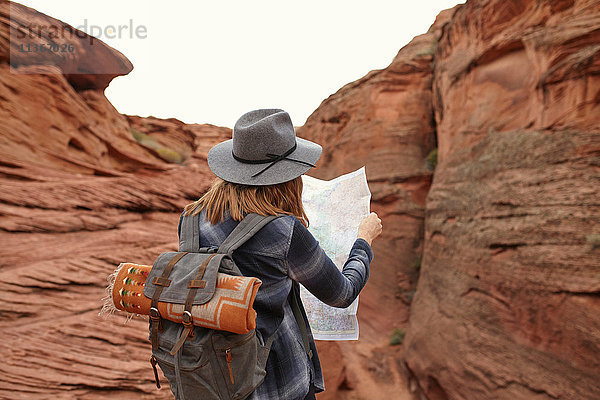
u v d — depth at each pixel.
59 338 4.28
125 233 6.66
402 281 16.05
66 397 3.69
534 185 7.98
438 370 9.48
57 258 5.44
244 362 0.79
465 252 10.15
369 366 13.16
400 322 15.37
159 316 0.86
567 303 6.45
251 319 0.75
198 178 10.92
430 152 17.14
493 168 9.66
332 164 21.11
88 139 10.63
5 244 5.29
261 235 0.89
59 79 9.38
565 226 6.93
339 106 21.33
